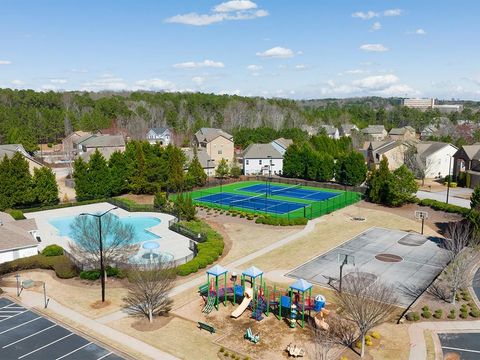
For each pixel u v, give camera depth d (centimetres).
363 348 2620
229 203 7181
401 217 6066
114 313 3262
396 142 9850
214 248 4556
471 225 4684
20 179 6475
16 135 11725
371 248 4769
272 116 18175
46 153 13150
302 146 9881
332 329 2952
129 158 7619
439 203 6431
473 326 2986
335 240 5066
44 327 3055
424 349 2691
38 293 3641
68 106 19838
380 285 3281
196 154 9344
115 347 2773
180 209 5772
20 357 2680
